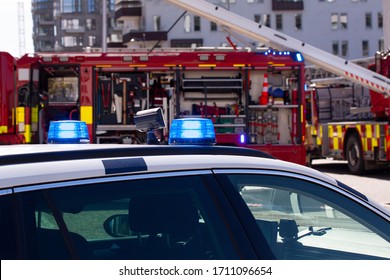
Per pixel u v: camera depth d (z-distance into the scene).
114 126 15.01
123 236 2.91
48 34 116.50
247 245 3.01
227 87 15.09
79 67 14.91
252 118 15.22
